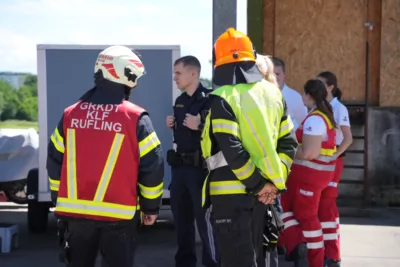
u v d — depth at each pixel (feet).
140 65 12.22
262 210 12.84
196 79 16.81
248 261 12.53
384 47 29.84
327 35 30.27
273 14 30.53
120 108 11.87
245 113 12.31
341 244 22.27
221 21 19.08
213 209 12.76
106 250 11.97
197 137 16.38
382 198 30.04
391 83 29.96
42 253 20.62
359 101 30.32
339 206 29.63
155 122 20.84
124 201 11.75
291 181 16.80
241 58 12.61
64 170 11.94
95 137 11.75
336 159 17.15
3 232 20.66
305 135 16.06
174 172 16.87
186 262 17.16
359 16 30.07
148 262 19.56
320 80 16.81
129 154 11.73
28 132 25.17
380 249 21.61
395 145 29.91
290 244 16.85
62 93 20.70
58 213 11.93
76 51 20.58
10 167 24.20
